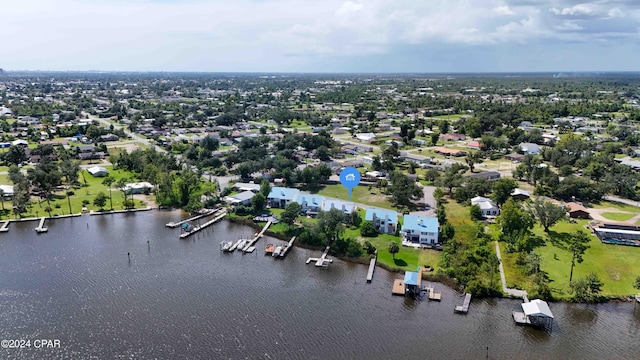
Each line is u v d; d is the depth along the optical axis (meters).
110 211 158.88
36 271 113.75
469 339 87.81
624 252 121.31
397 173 188.12
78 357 80.06
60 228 144.25
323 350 83.81
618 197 173.88
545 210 134.75
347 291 105.94
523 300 100.75
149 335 87.06
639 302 99.81
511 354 83.62
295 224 143.12
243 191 176.25
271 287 107.50
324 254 125.12
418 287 103.38
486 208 149.50
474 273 109.19
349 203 151.62
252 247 130.00
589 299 100.12
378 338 87.69
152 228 145.50
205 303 99.50
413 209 157.12
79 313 94.44
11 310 95.19
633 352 84.69
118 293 103.12
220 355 81.62
